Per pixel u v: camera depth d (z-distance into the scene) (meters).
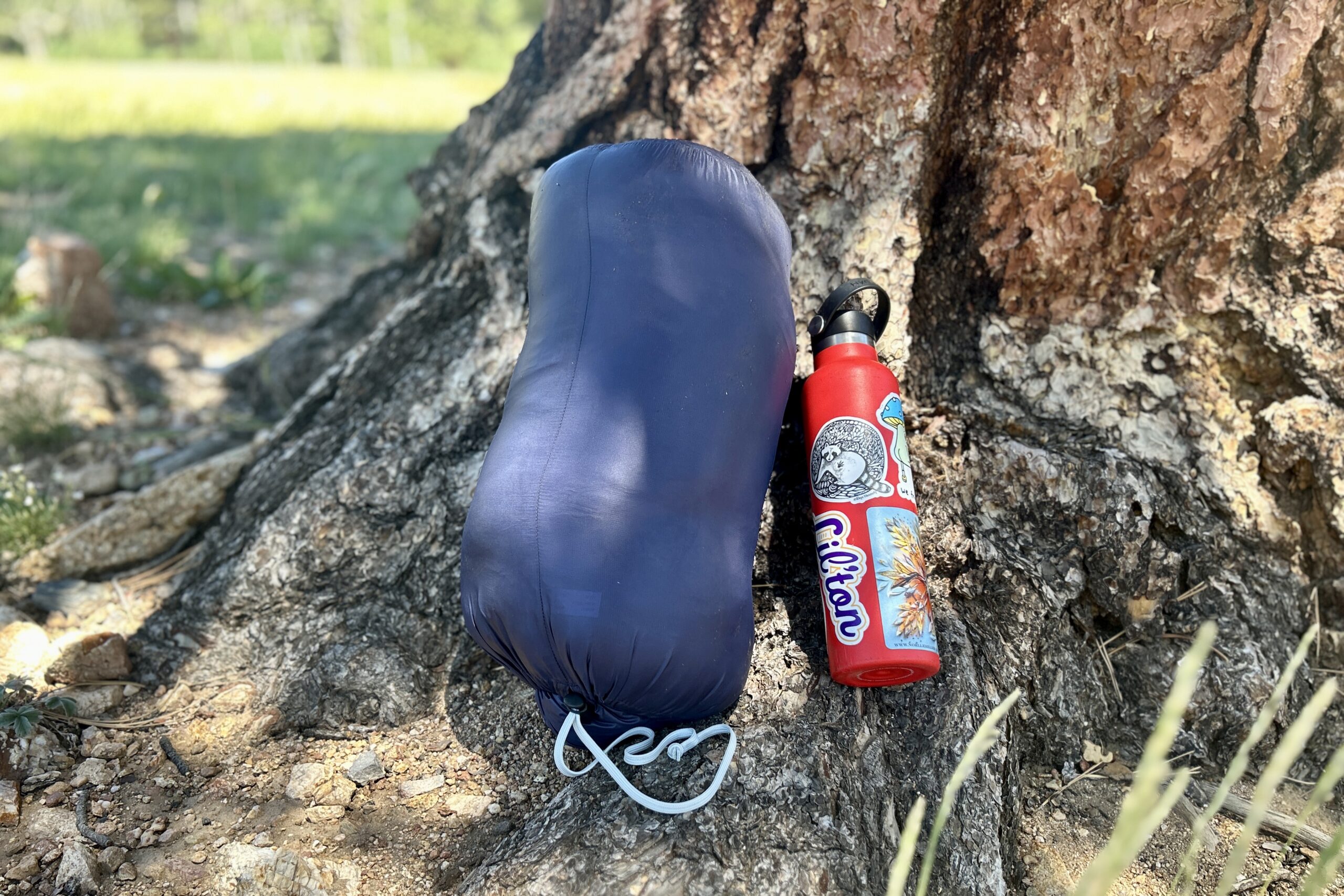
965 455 0.73
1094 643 0.72
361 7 18.75
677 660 0.56
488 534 0.58
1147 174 0.70
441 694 0.75
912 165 0.74
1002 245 0.74
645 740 0.64
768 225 0.65
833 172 0.77
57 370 1.29
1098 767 0.70
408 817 0.66
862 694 0.65
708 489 0.58
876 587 0.61
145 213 2.22
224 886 0.60
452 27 18.78
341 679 0.74
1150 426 0.73
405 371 0.86
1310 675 0.71
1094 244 0.73
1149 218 0.71
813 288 0.77
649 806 0.58
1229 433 0.73
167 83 6.75
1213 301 0.73
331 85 7.38
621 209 0.61
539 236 0.65
